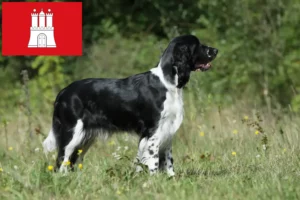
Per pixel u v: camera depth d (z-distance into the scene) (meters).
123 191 8.51
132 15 25.39
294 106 17.69
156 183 8.79
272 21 20.52
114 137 12.18
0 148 13.09
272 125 13.77
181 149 12.65
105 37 24.59
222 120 14.53
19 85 23.12
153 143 9.98
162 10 24.47
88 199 8.30
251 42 20.67
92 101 10.36
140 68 22.97
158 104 9.91
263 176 9.42
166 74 9.93
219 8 21.34
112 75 22.75
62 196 8.43
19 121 15.73
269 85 19.83
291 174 9.64
